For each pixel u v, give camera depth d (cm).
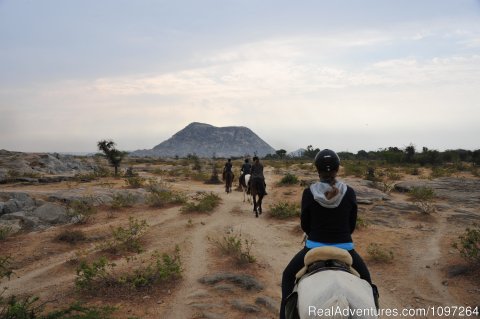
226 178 2381
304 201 417
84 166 4125
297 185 2388
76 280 788
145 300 728
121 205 1645
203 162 6225
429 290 756
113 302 720
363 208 1557
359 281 354
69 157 4419
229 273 844
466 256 845
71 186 2283
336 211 402
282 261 962
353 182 2156
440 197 1756
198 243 1123
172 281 813
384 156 4759
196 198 1966
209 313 671
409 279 816
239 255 954
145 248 1073
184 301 724
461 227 1247
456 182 2094
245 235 1223
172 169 4550
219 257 982
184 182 3066
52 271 900
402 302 717
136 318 636
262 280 826
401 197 1839
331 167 409
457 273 812
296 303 368
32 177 2769
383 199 1727
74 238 1145
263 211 1644
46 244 1104
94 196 1728
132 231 1163
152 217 1491
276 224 1370
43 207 1427
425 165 4262
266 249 1069
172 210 1636
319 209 405
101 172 3275
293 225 1330
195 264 930
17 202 1494
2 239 1145
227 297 738
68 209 1466
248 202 1906
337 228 403
